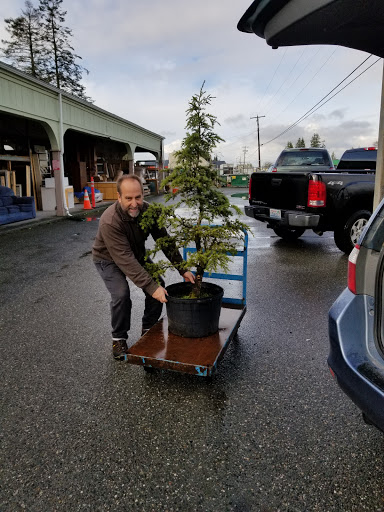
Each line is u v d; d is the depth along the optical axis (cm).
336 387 261
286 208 645
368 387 165
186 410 238
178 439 212
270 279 521
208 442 209
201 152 266
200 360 241
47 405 246
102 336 350
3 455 203
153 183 2339
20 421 231
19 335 355
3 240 857
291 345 326
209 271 265
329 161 955
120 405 245
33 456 201
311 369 286
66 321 388
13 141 1639
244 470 189
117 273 294
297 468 190
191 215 283
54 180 1323
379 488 177
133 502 172
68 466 194
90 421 229
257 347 323
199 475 187
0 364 301
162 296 270
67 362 302
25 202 1157
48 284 518
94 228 1023
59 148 1234
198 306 265
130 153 1966
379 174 505
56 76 2833
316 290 472
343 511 166
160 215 266
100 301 447
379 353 176
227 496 174
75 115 1341
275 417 230
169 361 241
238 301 341
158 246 279
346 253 659
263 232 914
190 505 170
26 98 1056
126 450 204
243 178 3638
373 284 182
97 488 180
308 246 739
